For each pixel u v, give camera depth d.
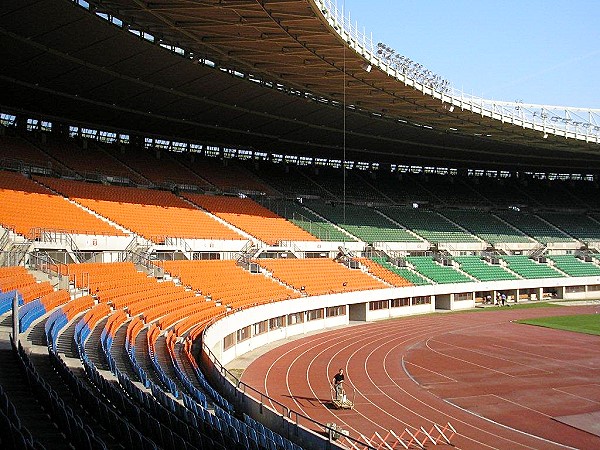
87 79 42.47
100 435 12.69
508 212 82.38
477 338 41.88
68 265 32.09
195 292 39.50
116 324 27.17
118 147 59.34
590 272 71.62
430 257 66.50
